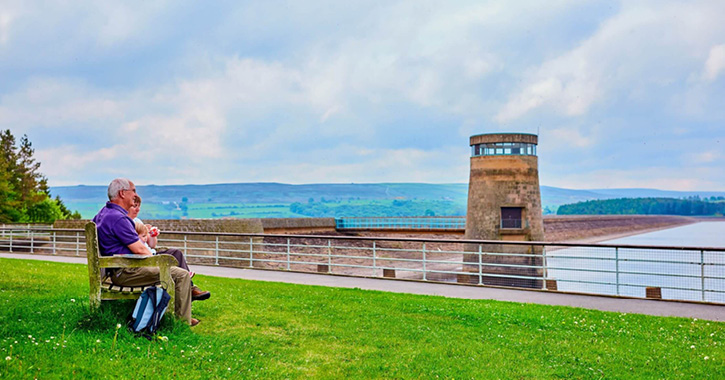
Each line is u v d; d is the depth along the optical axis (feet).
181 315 28.09
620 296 47.50
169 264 26.63
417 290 51.26
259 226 165.89
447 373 24.29
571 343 29.81
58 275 48.98
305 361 25.36
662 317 37.40
